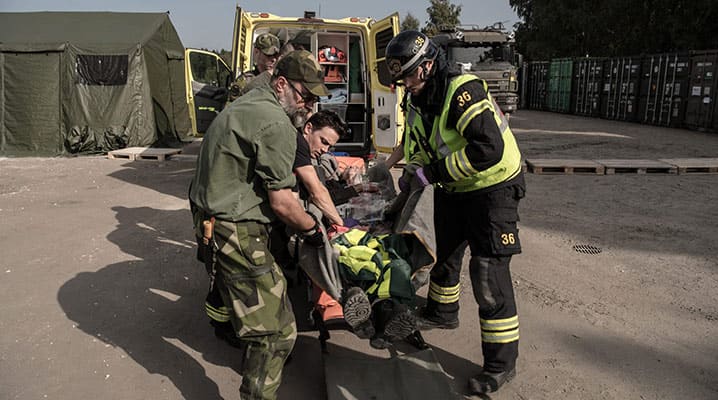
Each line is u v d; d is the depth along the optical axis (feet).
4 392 9.78
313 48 24.90
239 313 8.10
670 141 44.98
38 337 11.74
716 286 14.38
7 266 15.84
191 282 14.80
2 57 37.93
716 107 49.67
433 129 9.66
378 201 12.50
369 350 11.34
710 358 10.98
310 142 11.51
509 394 9.86
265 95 8.07
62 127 38.81
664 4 76.95
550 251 17.25
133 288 14.34
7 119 38.63
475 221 9.65
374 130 25.02
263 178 7.67
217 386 10.07
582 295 13.96
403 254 9.46
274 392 8.29
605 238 18.48
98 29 41.04
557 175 29.78
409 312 8.75
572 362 10.87
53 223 20.40
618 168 29.78
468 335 12.03
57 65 38.24
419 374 9.93
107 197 25.05
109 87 38.96
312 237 8.38
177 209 22.70
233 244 7.91
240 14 22.30
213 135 7.88
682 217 20.95
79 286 14.42
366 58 24.89
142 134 40.11
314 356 11.16
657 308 13.19
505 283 9.68
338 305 10.09
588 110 74.18
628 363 10.82
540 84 88.99
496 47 60.13
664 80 57.52
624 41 90.38
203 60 29.76
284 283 8.43
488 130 8.76
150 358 10.99
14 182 28.78
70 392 9.82
